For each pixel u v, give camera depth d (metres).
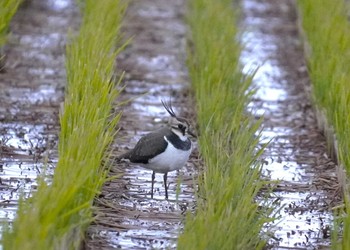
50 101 16.80
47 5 24.19
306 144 15.60
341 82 15.04
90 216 10.91
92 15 19.45
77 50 16.14
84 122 12.52
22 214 9.70
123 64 19.61
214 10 21.53
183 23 23.62
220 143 12.98
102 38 17.16
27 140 14.87
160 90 18.09
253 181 12.12
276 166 14.55
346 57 17.17
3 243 9.41
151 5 25.39
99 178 11.59
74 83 14.54
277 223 11.62
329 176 14.06
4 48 19.97
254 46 21.84
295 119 16.92
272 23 24.08
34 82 18.02
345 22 19.94
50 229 9.54
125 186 13.21
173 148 12.49
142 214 12.24
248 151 12.98
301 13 22.88
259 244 10.83
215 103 14.71
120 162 14.04
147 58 20.25
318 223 12.38
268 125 16.53
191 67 18.05
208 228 10.14
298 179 14.01
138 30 22.55
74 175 10.54
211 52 17.55
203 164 13.62
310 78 18.39
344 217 11.32
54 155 14.22
